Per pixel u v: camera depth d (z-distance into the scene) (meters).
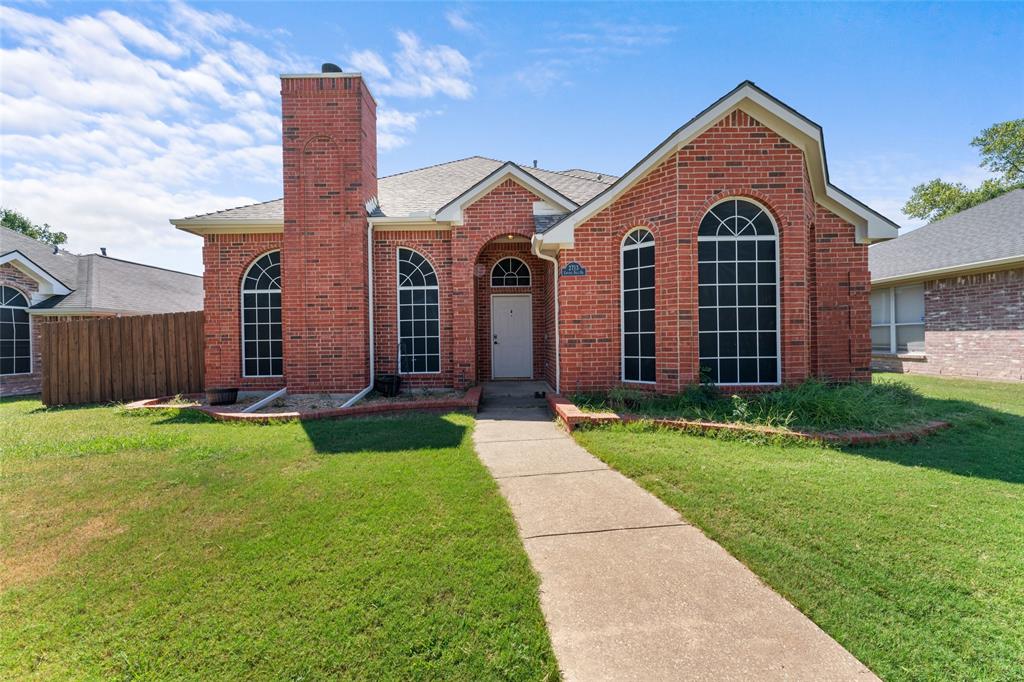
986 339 13.64
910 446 6.21
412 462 5.78
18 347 15.56
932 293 15.27
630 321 9.10
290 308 10.71
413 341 11.64
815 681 2.32
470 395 9.94
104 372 12.04
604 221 9.23
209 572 3.36
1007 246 13.05
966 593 3.02
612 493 4.88
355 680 2.36
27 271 15.75
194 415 9.24
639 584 3.20
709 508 4.33
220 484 5.14
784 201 8.27
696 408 7.54
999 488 4.72
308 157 10.73
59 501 4.73
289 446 6.63
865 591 3.05
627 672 2.39
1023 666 2.39
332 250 10.76
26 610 2.98
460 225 11.06
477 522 4.10
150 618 2.88
